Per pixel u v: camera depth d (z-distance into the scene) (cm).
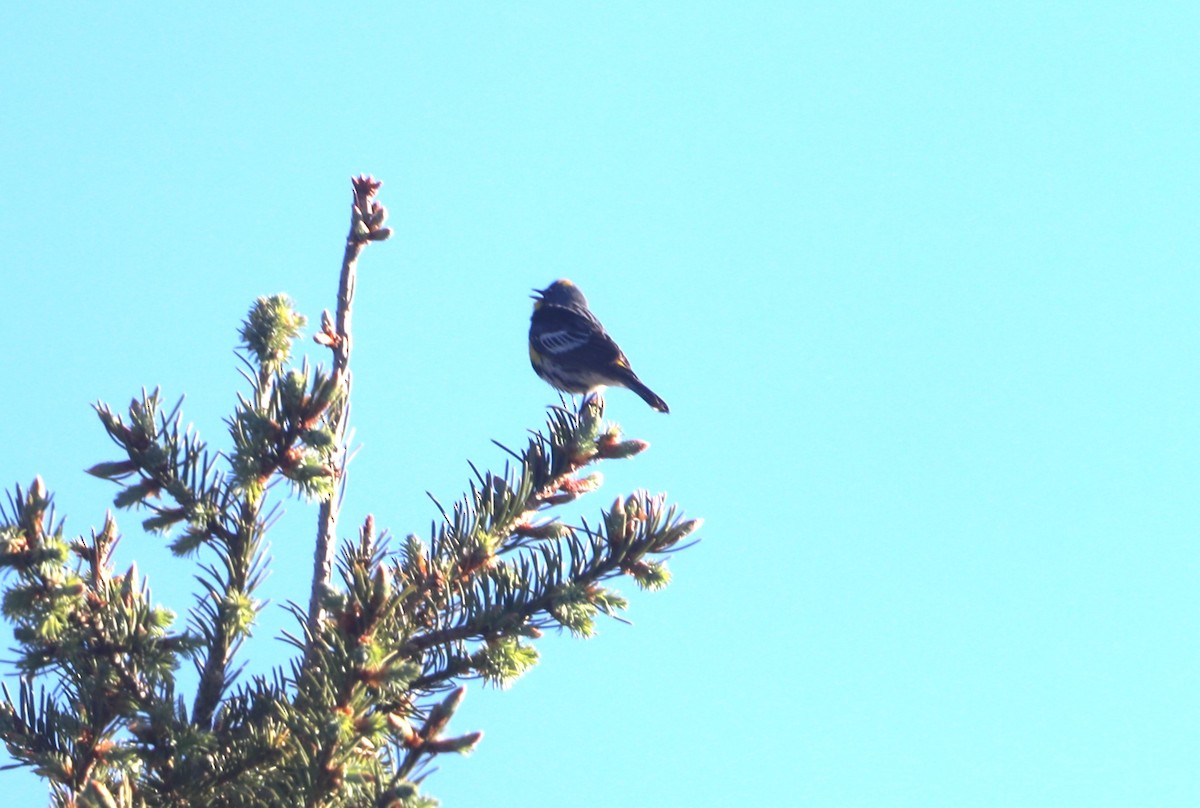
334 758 840
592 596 1035
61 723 948
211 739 916
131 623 962
